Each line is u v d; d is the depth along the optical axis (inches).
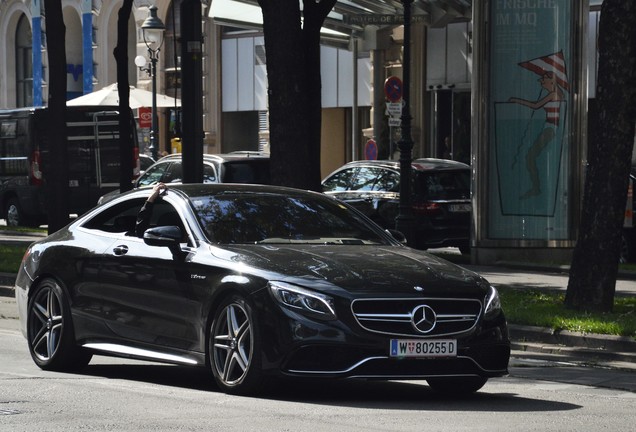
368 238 584.4
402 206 1190.3
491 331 517.0
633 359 713.0
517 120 1250.6
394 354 495.8
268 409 484.7
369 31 2065.7
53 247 622.2
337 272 509.4
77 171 1806.1
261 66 2399.1
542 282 1095.6
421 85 2084.2
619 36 821.9
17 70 2972.4
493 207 1262.3
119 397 513.3
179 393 529.3
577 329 758.5
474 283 522.3
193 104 1056.2
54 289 611.8
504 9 1245.1
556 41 1240.8
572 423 474.0
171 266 554.9
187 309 544.4
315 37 1071.0
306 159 1020.5
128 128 1414.9
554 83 1242.6
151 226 585.3
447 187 1310.3
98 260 593.6
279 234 567.5
